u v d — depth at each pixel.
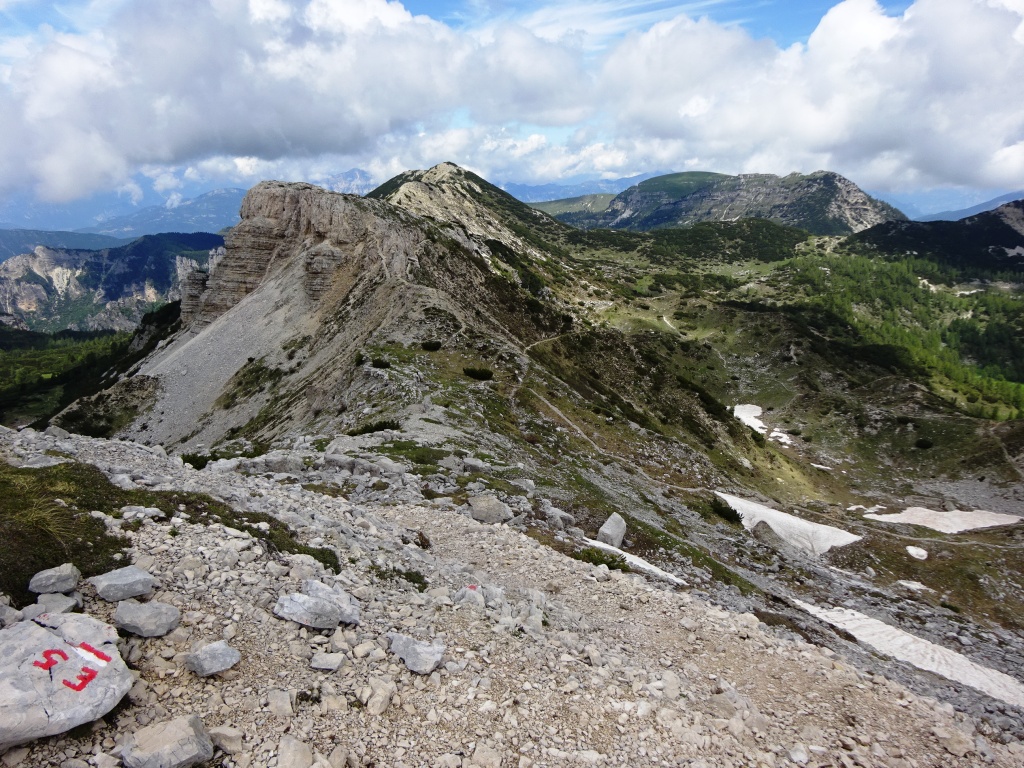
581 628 16.48
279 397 79.12
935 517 96.38
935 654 36.38
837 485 111.50
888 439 133.88
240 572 12.06
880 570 62.59
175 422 92.38
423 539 21.78
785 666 16.20
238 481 20.44
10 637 8.23
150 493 13.88
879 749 12.28
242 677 9.72
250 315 107.31
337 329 90.81
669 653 16.19
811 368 170.38
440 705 10.75
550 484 37.81
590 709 11.83
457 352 71.44
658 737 11.31
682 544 34.97
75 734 7.81
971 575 63.03
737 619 19.62
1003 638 44.50
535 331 108.38
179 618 10.19
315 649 10.99
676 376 113.06
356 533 17.38
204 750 8.12
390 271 98.31
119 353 172.75
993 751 12.96
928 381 169.62
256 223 122.38
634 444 66.44
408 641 11.90
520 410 59.75
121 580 10.18
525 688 11.97
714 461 87.94
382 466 32.19
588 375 99.56
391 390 56.19
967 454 121.06
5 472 12.63
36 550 10.17
